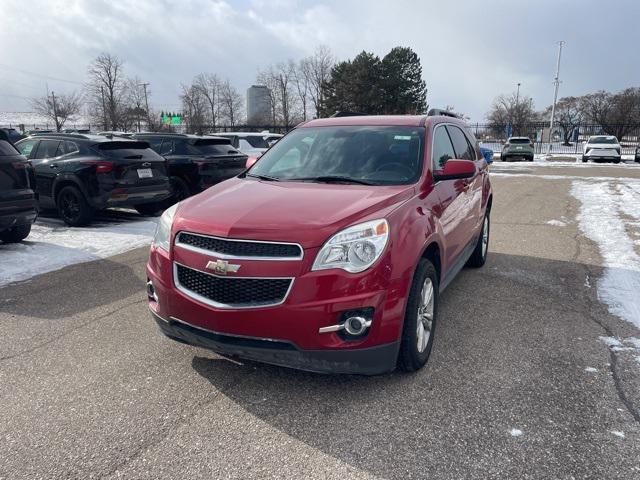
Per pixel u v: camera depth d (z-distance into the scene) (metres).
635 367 3.58
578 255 6.82
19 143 9.91
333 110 60.97
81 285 5.60
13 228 7.43
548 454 2.63
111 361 3.75
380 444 2.73
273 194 3.59
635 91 62.44
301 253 2.92
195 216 3.32
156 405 3.14
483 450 2.67
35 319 4.61
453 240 4.31
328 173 4.13
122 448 2.73
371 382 3.38
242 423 2.95
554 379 3.41
